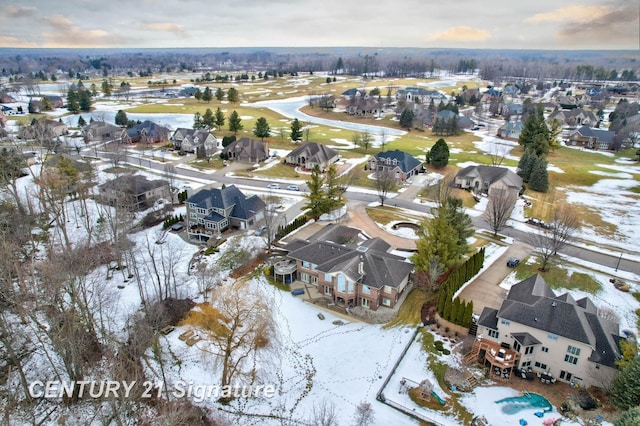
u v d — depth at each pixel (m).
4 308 48.03
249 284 60.78
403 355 47.41
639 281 61.88
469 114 198.12
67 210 83.50
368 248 60.56
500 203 75.19
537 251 67.25
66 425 38.91
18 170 94.62
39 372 44.88
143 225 79.00
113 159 108.56
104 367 43.69
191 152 129.75
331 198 81.44
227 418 39.91
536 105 191.50
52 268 45.69
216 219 75.44
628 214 86.69
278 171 113.75
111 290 58.31
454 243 59.16
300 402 41.59
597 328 43.75
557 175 112.12
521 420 38.56
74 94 191.75
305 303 57.19
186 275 62.44
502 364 43.66
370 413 39.47
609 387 39.88
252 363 46.16
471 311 50.19
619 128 154.62
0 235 58.28
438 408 40.31
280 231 75.00
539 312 45.06
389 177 102.31
